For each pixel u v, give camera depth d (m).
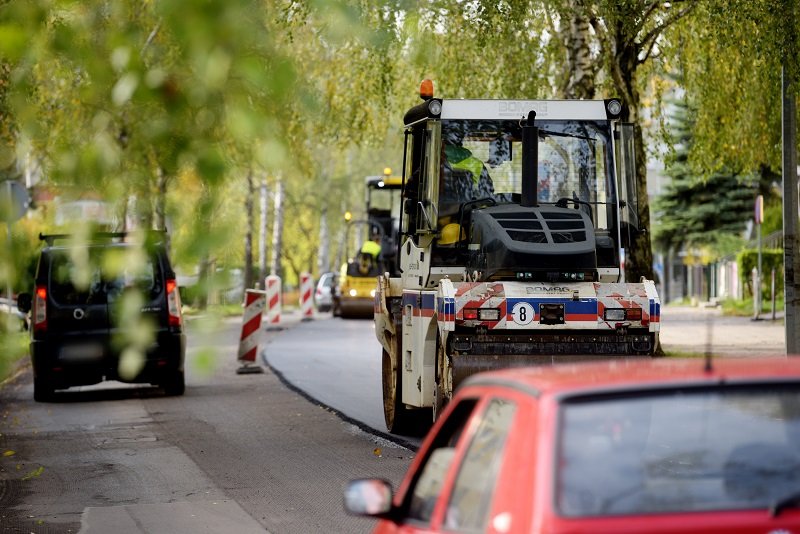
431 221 34.69
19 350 13.80
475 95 67.81
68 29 9.31
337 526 25.55
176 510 27.61
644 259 64.06
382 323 39.75
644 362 11.76
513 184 34.97
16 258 9.59
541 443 9.59
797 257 48.88
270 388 55.47
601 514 9.22
